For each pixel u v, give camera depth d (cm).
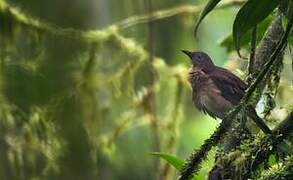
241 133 484
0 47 1124
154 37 1220
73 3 1198
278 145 474
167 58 1237
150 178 1190
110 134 1184
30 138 1137
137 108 1180
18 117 1134
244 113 480
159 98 1262
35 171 1146
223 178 487
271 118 570
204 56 802
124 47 1203
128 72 1208
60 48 1170
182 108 1212
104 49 1198
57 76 1167
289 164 464
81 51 1184
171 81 1211
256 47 566
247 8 438
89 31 1180
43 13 1184
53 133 1144
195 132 1298
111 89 1205
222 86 732
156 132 1135
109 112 1200
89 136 1177
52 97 1157
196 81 770
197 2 1259
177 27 1223
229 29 1309
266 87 533
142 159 1198
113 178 1190
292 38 504
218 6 999
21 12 1138
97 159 1186
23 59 1124
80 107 1186
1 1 1128
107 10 1216
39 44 1136
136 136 1212
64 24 1195
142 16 1192
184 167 487
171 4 1245
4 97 1129
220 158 487
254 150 475
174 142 1199
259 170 475
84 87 1186
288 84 929
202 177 520
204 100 754
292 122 464
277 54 463
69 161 1170
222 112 734
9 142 1124
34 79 1144
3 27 1129
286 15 458
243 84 699
